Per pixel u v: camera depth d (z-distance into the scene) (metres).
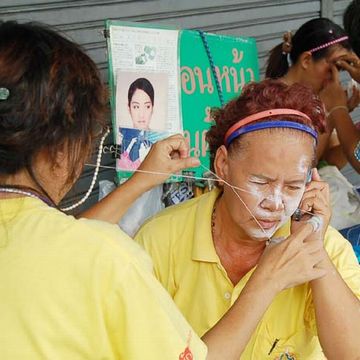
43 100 1.06
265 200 1.50
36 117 1.06
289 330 1.58
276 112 1.48
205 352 1.15
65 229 1.07
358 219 2.78
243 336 1.29
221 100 2.71
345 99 3.02
